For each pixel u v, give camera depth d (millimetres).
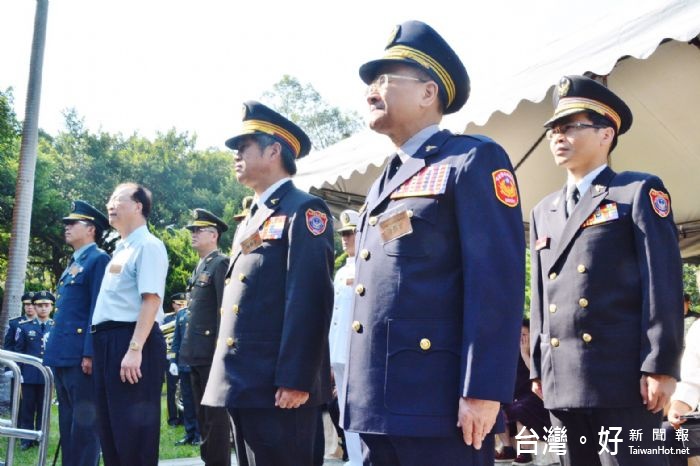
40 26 12305
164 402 11852
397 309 1863
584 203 2664
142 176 35750
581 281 2570
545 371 2686
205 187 37750
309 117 42812
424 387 1797
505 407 4875
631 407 2439
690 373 3111
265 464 2736
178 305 9430
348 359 1967
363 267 1990
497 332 1737
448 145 2008
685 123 5363
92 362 3834
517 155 6125
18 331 7754
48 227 25625
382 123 2113
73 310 4188
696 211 6570
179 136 38500
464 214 1842
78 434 4012
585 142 2730
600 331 2504
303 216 2881
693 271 13344
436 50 2125
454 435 1769
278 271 2869
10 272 11945
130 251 3838
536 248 2867
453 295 1846
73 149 35656
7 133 23062
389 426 1796
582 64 3645
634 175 2629
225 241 29703
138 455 3635
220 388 2803
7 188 22922
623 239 2547
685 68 4770
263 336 2811
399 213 1927
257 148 3129
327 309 2824
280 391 2693
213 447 4398
